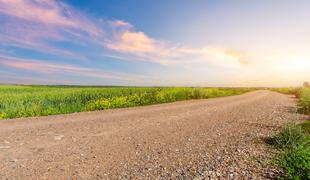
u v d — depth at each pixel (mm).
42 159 5469
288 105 16531
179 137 7180
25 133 8094
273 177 3934
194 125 9047
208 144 6238
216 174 4211
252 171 4227
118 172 4648
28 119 11484
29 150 6160
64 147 6402
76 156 5652
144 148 6164
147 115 12031
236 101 21406
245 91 59156
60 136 7605
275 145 5723
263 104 17594
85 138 7324
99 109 16000
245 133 7230
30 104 15914
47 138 7363
